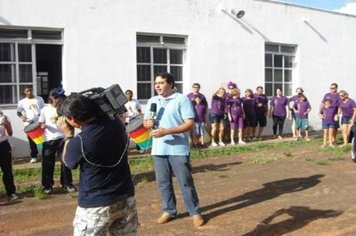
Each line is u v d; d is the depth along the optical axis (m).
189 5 14.62
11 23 11.41
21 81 11.83
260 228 6.30
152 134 5.98
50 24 11.97
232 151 13.12
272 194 8.21
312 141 15.16
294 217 6.80
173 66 14.66
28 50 11.88
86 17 12.51
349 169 10.57
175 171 6.32
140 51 13.86
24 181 9.38
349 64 20.06
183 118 6.06
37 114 11.09
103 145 3.78
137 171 10.27
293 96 16.73
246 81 16.33
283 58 17.89
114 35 13.02
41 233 6.27
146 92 14.02
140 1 13.49
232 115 14.64
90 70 12.65
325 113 14.07
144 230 6.24
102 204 3.80
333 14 19.25
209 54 15.23
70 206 7.56
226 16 15.59
